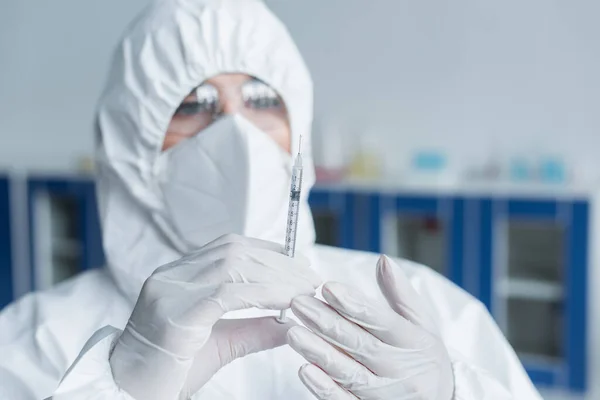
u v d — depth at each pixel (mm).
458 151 2371
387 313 739
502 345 1019
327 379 711
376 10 2447
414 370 734
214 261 720
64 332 954
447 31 2352
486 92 2314
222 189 935
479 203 1924
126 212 1045
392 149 2469
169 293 703
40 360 928
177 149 963
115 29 2877
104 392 680
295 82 990
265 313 969
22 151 3125
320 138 2385
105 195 1078
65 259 2609
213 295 677
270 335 772
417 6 2387
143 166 994
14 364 923
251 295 682
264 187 942
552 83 2217
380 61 2459
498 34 2281
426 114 2408
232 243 736
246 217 932
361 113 2502
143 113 972
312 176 1069
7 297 2629
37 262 2578
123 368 704
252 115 967
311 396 888
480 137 2336
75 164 2830
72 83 2990
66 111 3020
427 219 2018
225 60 946
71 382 677
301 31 2566
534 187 1934
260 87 965
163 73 959
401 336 735
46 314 979
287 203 996
